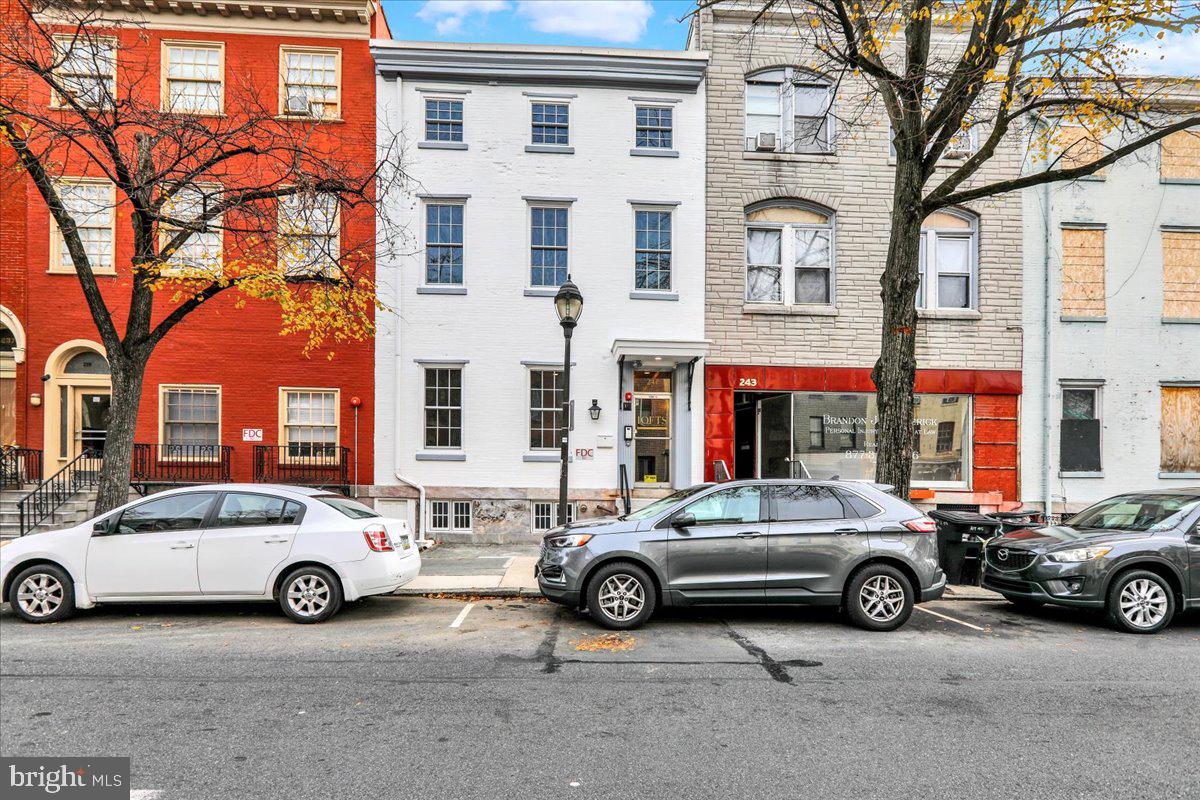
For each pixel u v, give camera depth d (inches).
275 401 500.4
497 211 510.3
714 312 517.7
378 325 502.0
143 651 230.4
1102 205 530.9
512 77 510.3
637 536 265.4
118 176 371.6
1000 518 371.9
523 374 507.8
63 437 490.9
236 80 490.0
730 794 135.1
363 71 509.0
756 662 223.1
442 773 143.2
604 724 169.9
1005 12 331.0
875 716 176.9
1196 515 284.0
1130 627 268.7
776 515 271.0
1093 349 526.6
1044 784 140.6
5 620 271.3
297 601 271.6
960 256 535.2
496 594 323.9
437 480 500.7
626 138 516.7
